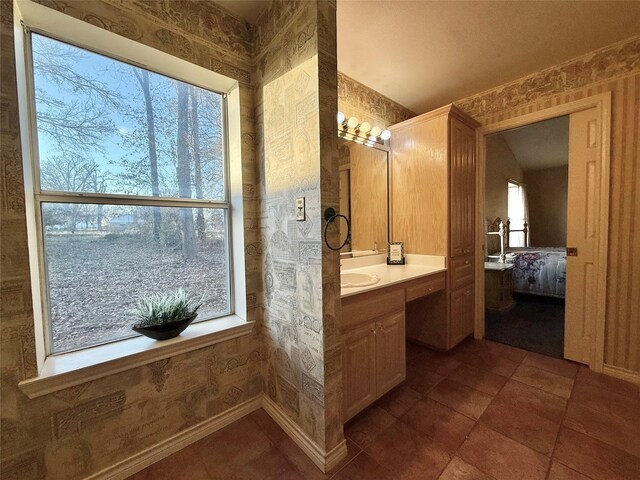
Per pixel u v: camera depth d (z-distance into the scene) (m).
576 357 2.21
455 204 2.41
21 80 1.08
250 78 1.68
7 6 0.98
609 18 1.68
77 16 1.11
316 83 1.24
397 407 1.72
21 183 1.02
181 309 1.46
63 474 1.13
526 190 6.20
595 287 2.07
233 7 1.55
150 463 1.33
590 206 2.09
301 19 1.30
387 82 2.41
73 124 1.25
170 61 1.41
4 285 1.00
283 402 1.58
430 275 2.16
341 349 1.40
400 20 1.67
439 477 1.24
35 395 1.05
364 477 1.25
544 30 1.79
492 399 1.78
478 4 1.56
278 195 1.54
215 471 1.30
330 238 1.30
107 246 1.35
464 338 2.61
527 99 2.34
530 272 3.86
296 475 1.27
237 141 1.68
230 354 1.62
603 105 1.96
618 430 1.48
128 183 1.41
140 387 1.31
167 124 1.53
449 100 2.76
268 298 1.68
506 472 1.25
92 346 1.31
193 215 1.63
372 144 2.51
